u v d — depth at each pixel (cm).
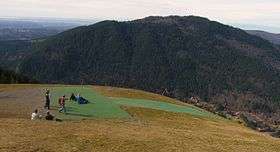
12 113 6066
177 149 4412
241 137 5844
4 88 9325
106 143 4309
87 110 6625
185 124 6444
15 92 8600
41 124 5069
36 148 3878
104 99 8056
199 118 7406
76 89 9419
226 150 4669
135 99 8638
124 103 7794
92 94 8662
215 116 8650
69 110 6494
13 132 4450
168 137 5000
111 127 5325
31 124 5009
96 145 4203
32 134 4425
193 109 8831
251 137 6047
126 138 4641
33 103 7088
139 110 7081
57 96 8062
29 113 6119
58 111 6338
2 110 6291
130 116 6456
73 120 5675
